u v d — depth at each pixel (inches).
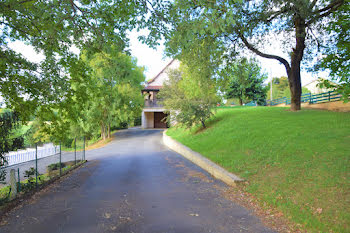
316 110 732.7
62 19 301.3
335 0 553.3
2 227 209.6
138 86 1316.4
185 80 962.7
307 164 306.0
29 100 369.1
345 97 194.2
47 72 358.3
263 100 1758.1
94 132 1400.1
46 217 231.1
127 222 214.2
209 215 228.8
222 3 247.6
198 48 505.4
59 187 354.3
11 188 287.9
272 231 191.8
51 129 423.5
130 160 611.2
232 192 302.7
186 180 379.9
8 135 335.0
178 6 302.5
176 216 227.0
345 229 174.7
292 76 758.5
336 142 355.9
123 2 308.5
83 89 408.5
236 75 647.8
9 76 343.3
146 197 291.6
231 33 550.3
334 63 228.4
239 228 198.4
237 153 462.0
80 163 574.9
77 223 214.1
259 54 711.1
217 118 920.9
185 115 815.7
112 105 1130.7
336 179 244.4
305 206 219.5
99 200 283.0
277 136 480.7
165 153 720.3
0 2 262.1
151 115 1844.2
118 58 361.4
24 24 327.3
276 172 319.0
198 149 607.8
